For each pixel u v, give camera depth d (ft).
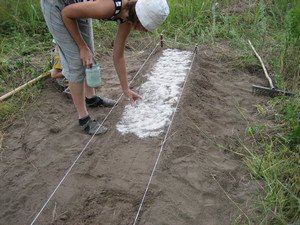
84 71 10.15
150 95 12.31
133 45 16.12
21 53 15.19
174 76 13.24
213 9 17.31
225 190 9.24
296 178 9.20
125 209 8.64
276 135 10.80
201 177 9.50
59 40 9.71
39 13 17.20
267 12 17.66
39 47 15.64
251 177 9.57
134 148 10.29
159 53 15.06
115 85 13.37
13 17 16.75
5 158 10.31
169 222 8.36
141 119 11.31
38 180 9.50
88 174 9.55
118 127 11.09
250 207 8.79
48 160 10.14
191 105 11.91
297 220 8.28
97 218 8.48
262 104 12.41
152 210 8.57
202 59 14.70
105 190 9.10
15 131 11.31
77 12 8.64
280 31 16.05
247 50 15.25
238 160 10.16
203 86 13.05
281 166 9.63
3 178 9.62
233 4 18.75
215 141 10.72
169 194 8.98
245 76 14.03
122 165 9.77
